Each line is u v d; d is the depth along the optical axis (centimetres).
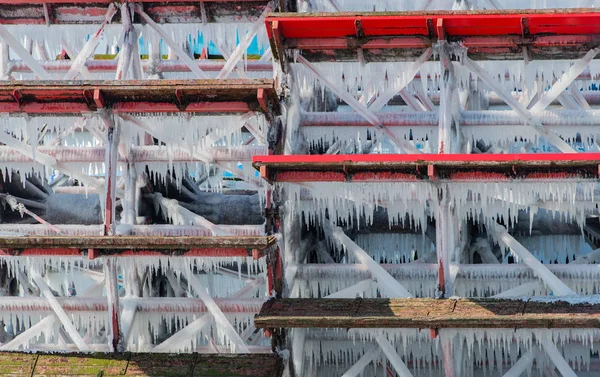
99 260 2356
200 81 2067
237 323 2331
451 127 2255
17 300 2317
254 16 2478
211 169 2986
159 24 2491
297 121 2336
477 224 2477
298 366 2320
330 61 2311
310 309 2056
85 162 2362
